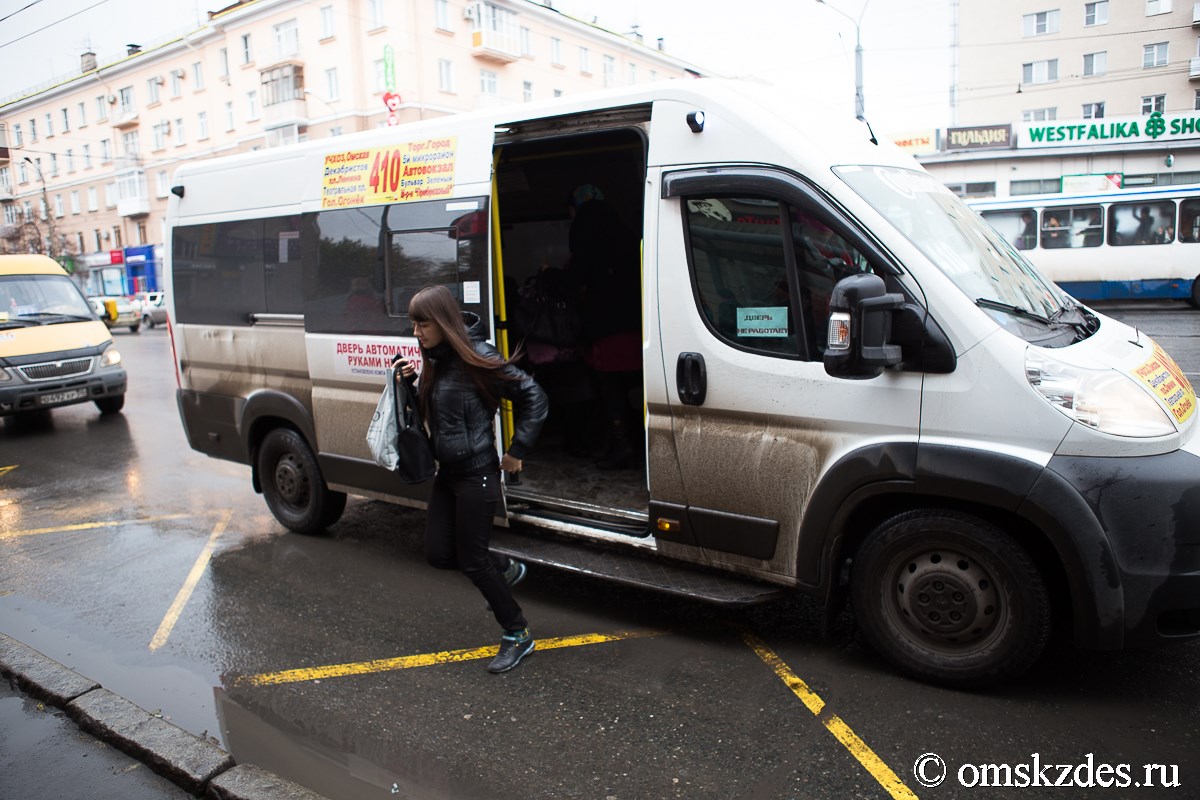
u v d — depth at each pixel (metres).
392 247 4.78
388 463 3.62
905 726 3.17
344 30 37.94
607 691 3.56
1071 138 34.78
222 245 5.82
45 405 10.24
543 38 45.34
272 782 2.94
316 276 5.19
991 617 3.27
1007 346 3.10
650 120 3.94
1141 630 3.00
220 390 6.03
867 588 3.52
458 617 4.44
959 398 3.16
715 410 3.76
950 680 3.37
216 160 5.86
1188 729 3.08
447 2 39.09
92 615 4.67
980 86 44.22
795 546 3.64
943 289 3.20
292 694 3.68
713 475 3.81
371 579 5.02
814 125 3.73
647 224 3.89
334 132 39.34
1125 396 3.04
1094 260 19.86
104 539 6.01
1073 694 3.35
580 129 4.16
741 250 3.63
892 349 3.13
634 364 5.50
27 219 52.56
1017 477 3.04
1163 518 2.93
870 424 3.36
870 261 3.32
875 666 3.66
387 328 4.83
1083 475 2.98
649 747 3.12
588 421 5.95
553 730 3.28
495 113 4.45
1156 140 34.12
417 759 3.12
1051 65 42.84
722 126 3.67
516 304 6.00
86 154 53.66
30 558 5.67
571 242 5.66
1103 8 41.31
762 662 3.76
